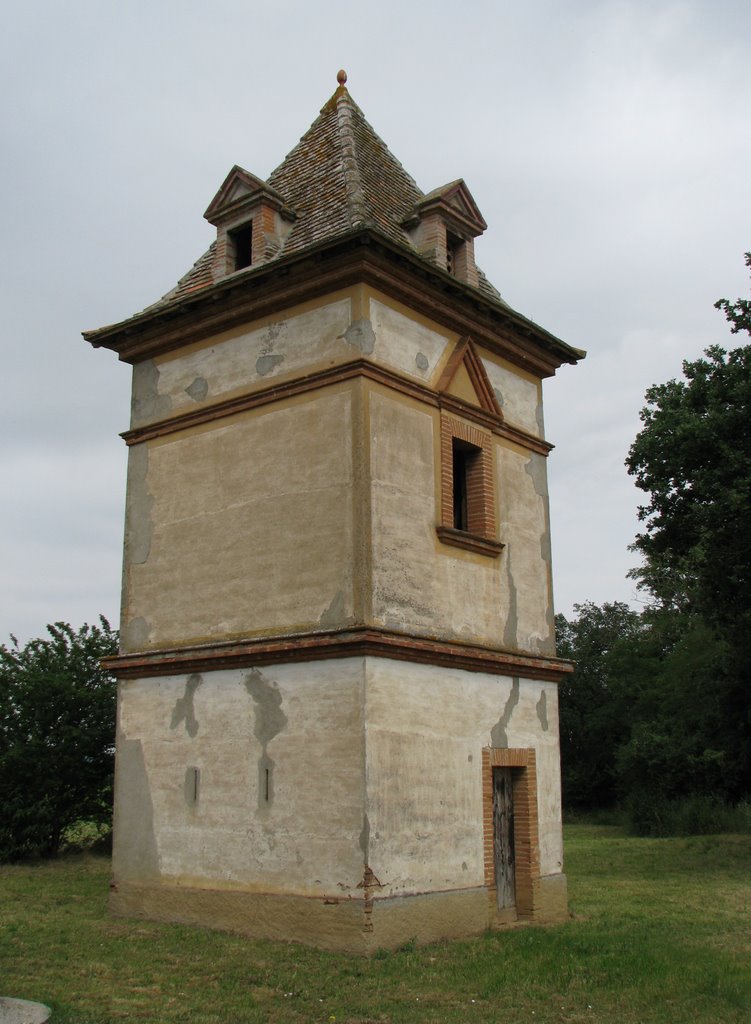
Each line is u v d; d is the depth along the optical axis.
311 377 13.78
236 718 13.55
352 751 12.12
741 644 26.47
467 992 10.09
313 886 12.17
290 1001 9.67
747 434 21.81
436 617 13.76
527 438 16.72
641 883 19.83
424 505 13.95
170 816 14.08
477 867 13.51
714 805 37.56
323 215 15.48
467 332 15.50
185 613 14.77
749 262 22.62
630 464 23.42
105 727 23.73
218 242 16.39
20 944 12.15
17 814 22.09
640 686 50.09
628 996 10.01
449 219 16.09
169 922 13.68
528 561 16.16
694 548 24.33
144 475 15.98
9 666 23.84
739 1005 9.72
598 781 51.47
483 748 14.10
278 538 13.77
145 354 16.34
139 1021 8.91
